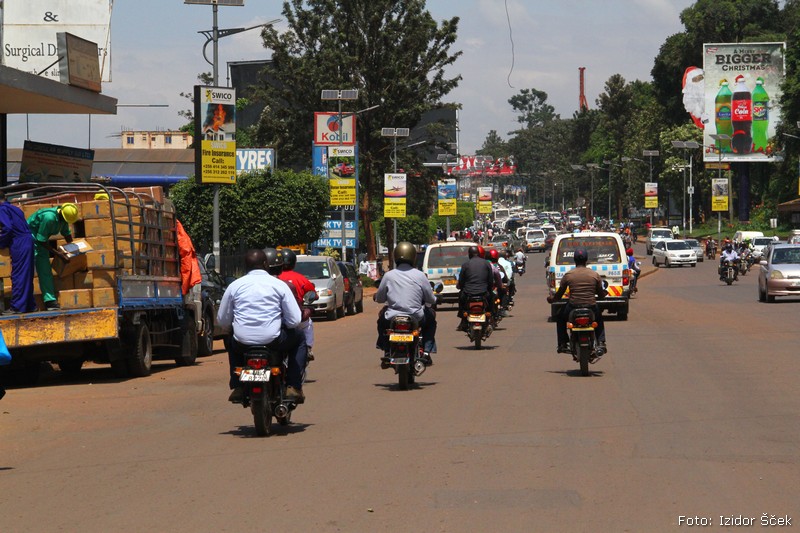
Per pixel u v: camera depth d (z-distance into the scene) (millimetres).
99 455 10617
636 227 163000
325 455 10211
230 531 7312
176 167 68688
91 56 30812
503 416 12555
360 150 79812
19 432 12312
